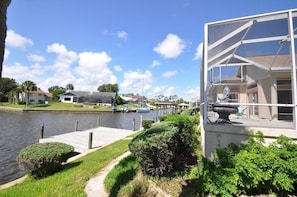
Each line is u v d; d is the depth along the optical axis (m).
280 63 7.49
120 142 9.52
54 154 5.14
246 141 3.95
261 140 3.81
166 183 3.82
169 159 4.06
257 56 7.04
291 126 4.30
